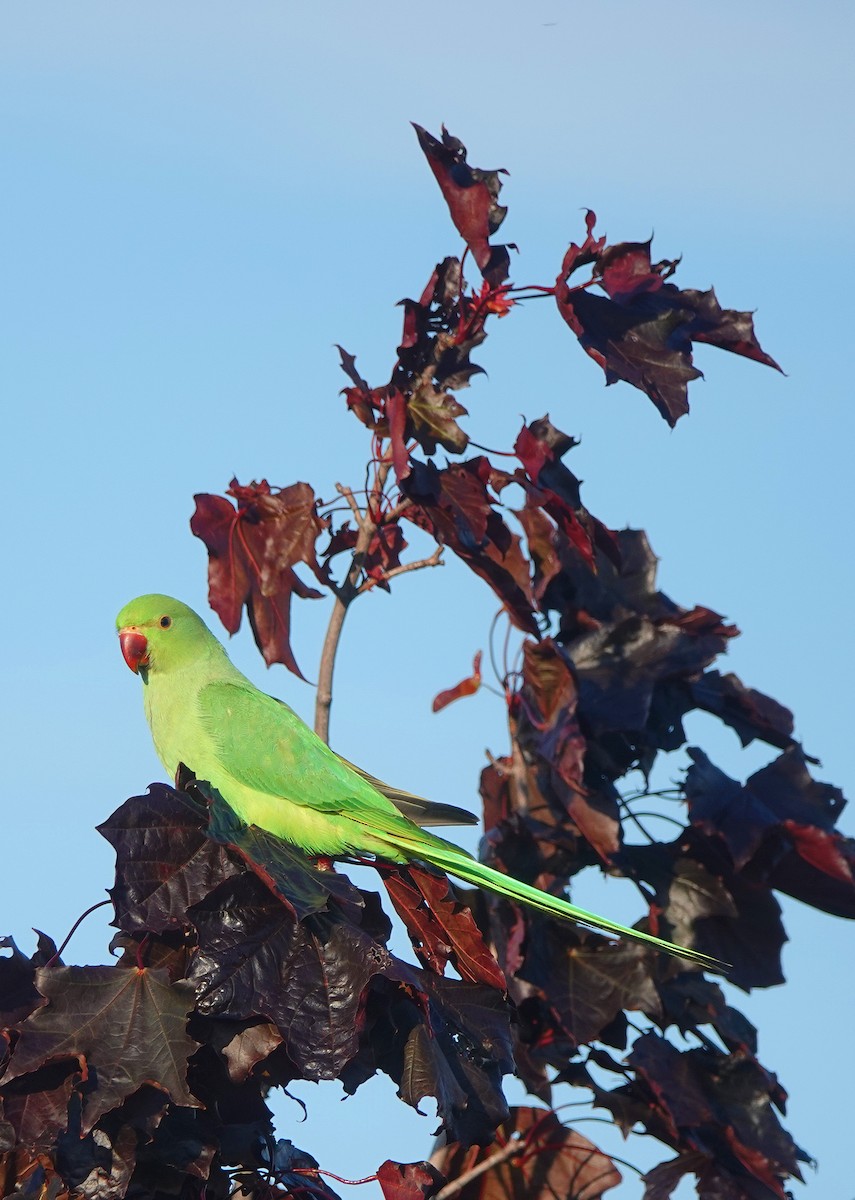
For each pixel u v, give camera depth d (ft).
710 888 36.29
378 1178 29.32
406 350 32.71
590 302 32.22
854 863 34.65
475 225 31.83
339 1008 27.55
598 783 35.94
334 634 34.45
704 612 36.40
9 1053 27.22
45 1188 29.35
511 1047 29.86
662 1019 35.96
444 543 32.76
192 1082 27.91
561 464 33.40
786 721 38.27
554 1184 35.96
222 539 34.42
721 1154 34.45
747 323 32.55
